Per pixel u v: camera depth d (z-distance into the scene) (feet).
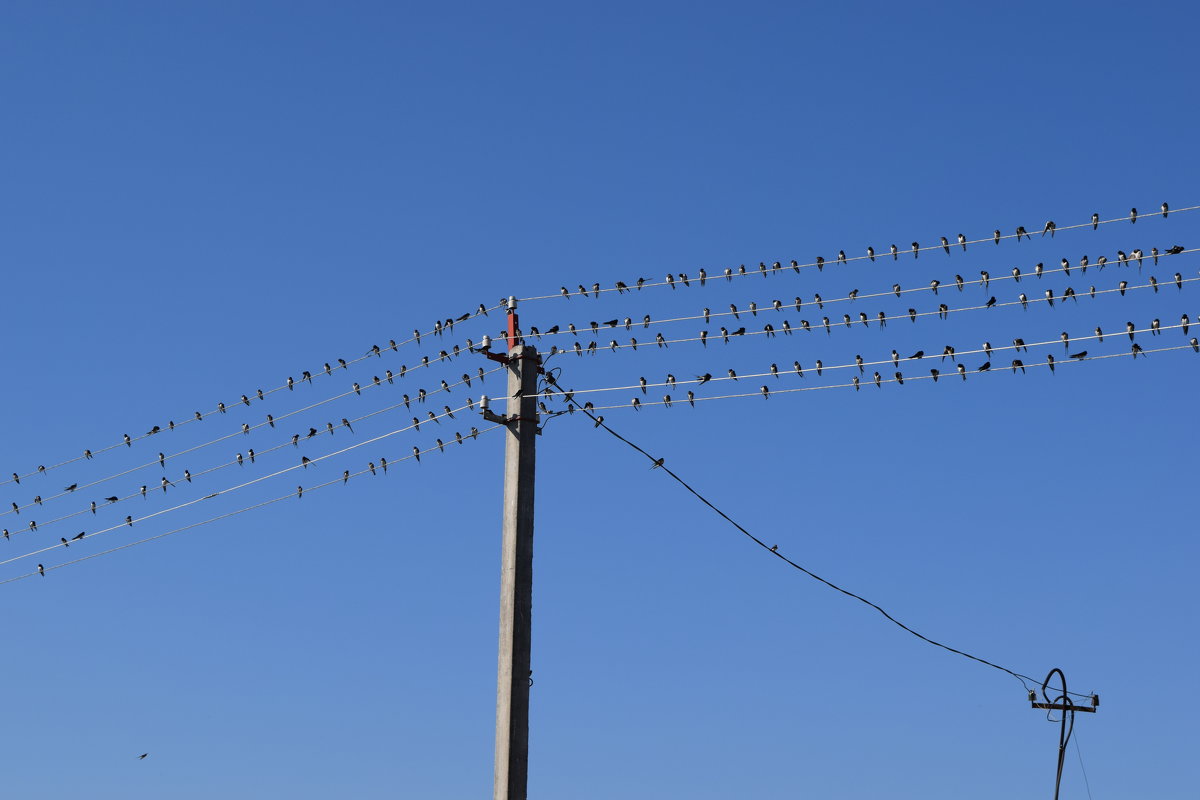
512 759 94.43
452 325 126.93
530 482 100.73
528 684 96.48
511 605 97.55
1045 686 116.78
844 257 110.93
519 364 103.19
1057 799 114.21
